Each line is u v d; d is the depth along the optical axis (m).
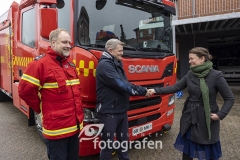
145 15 3.65
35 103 2.16
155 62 3.45
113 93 2.69
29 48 3.82
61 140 2.20
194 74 2.51
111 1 3.25
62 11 3.02
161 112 3.75
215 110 2.46
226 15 6.74
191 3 8.51
